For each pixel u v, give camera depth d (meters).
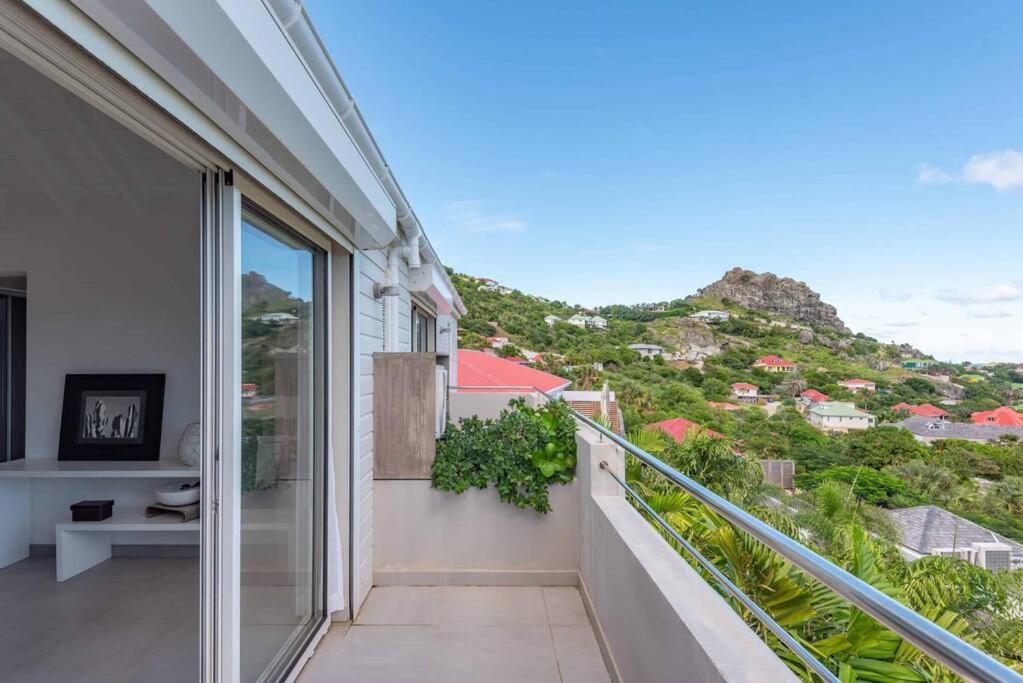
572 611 3.34
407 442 3.75
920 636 0.75
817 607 2.82
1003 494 20.31
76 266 3.86
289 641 2.60
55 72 1.20
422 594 3.58
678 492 4.75
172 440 3.89
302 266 2.75
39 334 3.85
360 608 3.34
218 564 1.93
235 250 1.92
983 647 5.08
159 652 2.67
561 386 14.24
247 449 2.12
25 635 2.83
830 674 1.07
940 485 21.45
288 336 2.57
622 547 2.39
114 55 1.17
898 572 5.61
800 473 22.62
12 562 3.75
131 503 3.87
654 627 1.88
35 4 0.97
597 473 3.21
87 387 3.84
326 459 3.06
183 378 3.90
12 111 2.68
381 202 2.97
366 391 3.54
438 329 8.34
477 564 3.75
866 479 20.88
